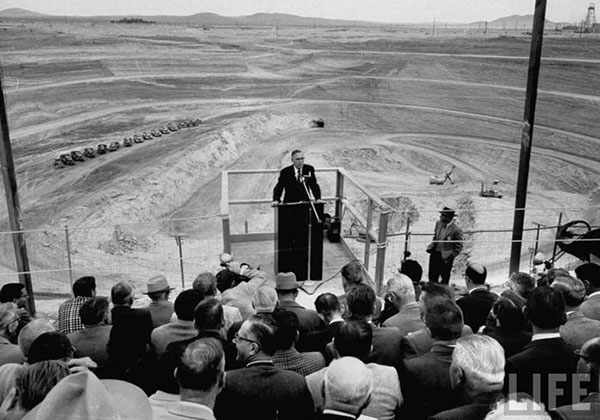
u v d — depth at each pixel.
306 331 4.38
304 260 7.28
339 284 7.46
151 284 4.85
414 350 3.49
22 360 3.61
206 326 3.50
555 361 3.04
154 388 3.25
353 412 2.30
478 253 14.33
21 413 2.06
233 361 3.48
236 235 9.01
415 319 4.03
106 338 3.88
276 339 3.00
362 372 2.33
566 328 3.86
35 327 3.38
